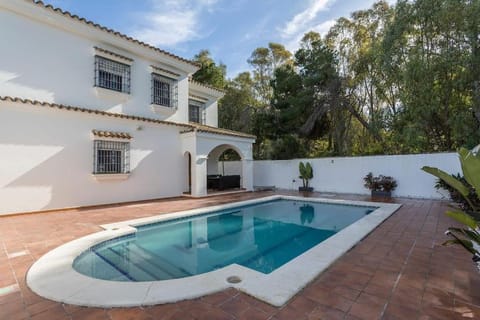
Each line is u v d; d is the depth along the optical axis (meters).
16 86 9.21
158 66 13.88
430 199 11.70
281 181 17.84
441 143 13.39
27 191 8.80
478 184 3.12
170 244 6.55
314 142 22.55
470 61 10.28
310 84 18.27
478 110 10.70
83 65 10.94
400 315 2.74
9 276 3.85
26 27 9.49
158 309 2.92
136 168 11.85
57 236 6.07
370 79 18.17
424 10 11.49
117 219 7.99
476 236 3.21
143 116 13.00
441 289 3.31
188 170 14.58
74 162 9.93
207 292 3.28
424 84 11.52
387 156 13.38
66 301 3.10
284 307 2.93
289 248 6.27
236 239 7.05
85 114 10.27
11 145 8.52
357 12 19.31
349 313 2.79
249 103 28.48
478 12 9.93
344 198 12.45
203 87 17.77
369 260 4.39
